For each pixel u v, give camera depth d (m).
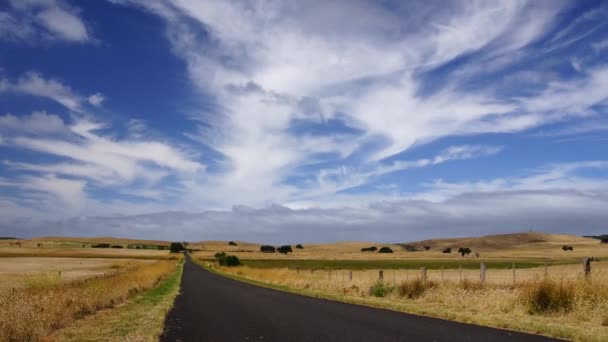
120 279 28.84
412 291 21.92
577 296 14.72
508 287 20.11
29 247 197.00
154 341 10.82
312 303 20.12
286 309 17.62
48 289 20.22
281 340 10.91
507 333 11.52
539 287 15.45
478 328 12.38
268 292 27.42
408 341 10.52
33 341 11.27
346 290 26.73
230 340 11.04
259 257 152.75
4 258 101.31
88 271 51.88
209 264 101.94
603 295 14.56
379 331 11.98
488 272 52.28
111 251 177.88
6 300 13.98
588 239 191.88
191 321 14.41
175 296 24.38
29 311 12.75
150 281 34.31
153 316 15.26
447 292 20.08
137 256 141.12
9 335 11.20
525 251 167.12
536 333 11.52
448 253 175.38
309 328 12.66
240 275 54.69
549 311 14.77
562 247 173.50
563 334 11.06
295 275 41.56
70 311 15.23
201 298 23.16
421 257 143.25
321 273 51.19
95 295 18.66
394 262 106.62
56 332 12.53
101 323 14.20
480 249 182.25
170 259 134.12
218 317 15.34
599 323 12.80
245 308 18.14
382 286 23.94
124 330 12.69
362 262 109.00
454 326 12.74
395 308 17.72
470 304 17.55
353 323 13.51
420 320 14.08
